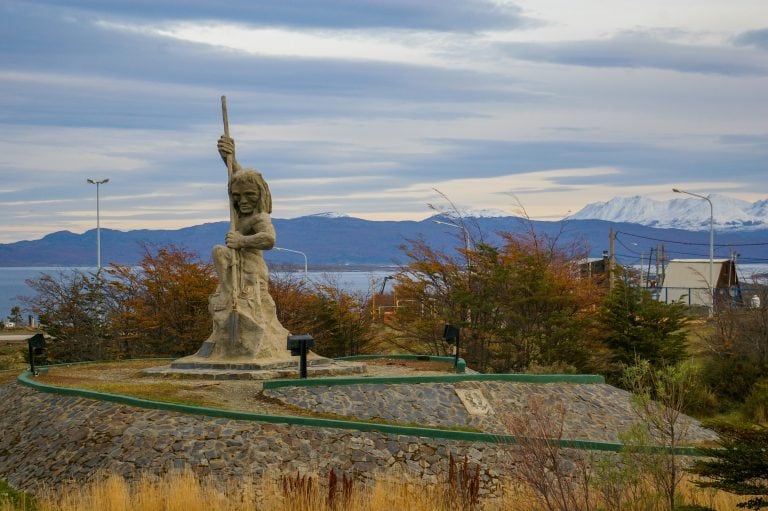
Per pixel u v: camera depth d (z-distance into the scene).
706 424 15.30
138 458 20.58
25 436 23.06
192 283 39.72
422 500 18.34
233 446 20.92
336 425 21.75
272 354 28.19
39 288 43.69
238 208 29.28
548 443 16.64
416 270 41.53
